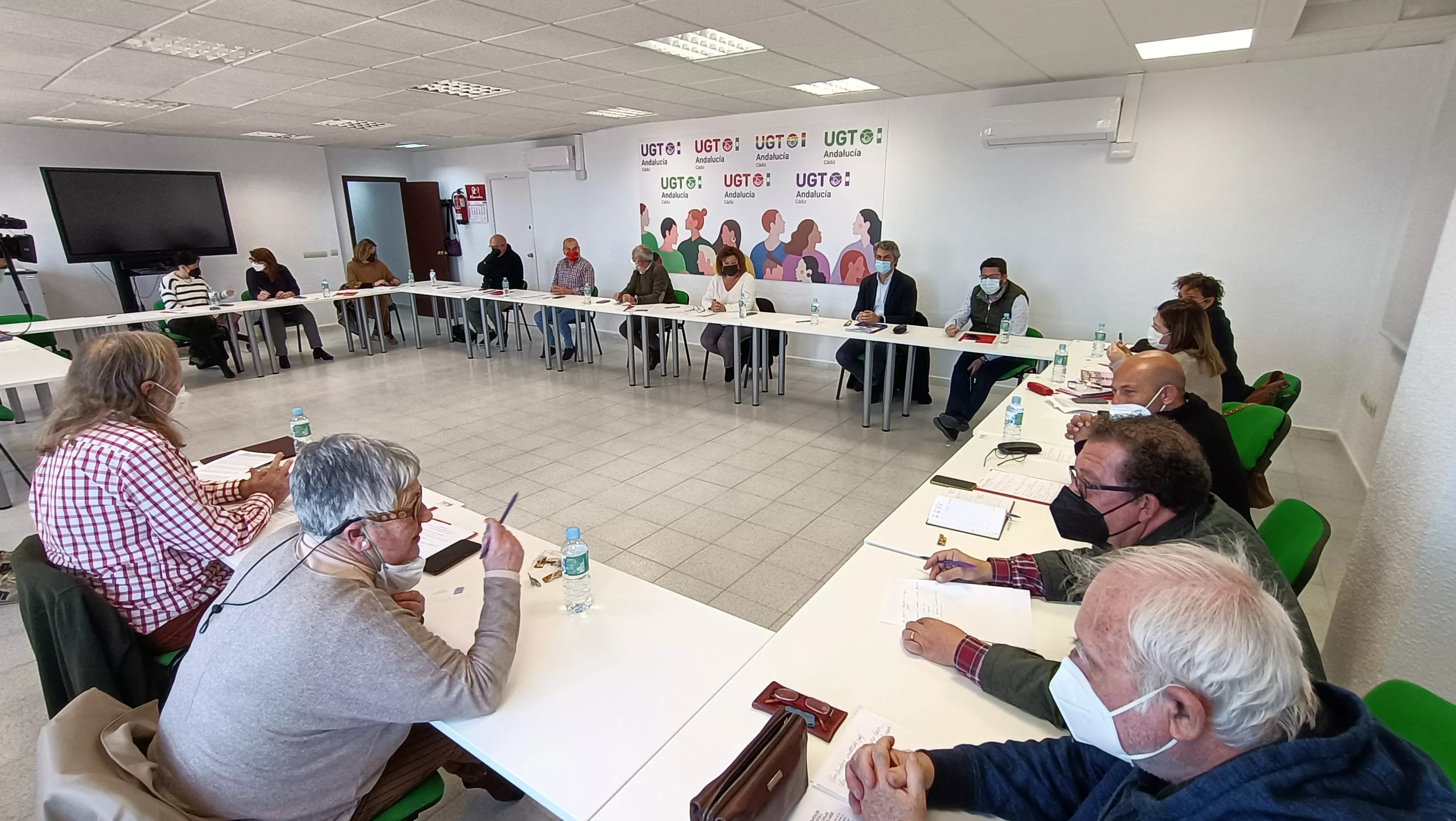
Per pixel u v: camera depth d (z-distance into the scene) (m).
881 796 0.88
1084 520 1.33
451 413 4.95
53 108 5.46
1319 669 1.00
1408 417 1.50
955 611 1.36
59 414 1.56
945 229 5.49
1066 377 3.42
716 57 3.99
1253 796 0.63
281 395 5.44
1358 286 4.09
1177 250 4.62
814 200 6.07
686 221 6.97
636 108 5.93
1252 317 4.46
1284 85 4.09
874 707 1.10
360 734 1.08
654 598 1.44
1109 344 4.23
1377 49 3.78
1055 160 4.91
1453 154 3.24
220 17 3.11
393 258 10.38
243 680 0.98
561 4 2.99
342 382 5.88
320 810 1.09
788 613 2.48
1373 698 1.03
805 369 6.36
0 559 2.50
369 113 6.02
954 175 5.34
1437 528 1.37
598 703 1.13
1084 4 2.98
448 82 4.73
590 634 1.31
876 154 5.65
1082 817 0.85
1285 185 4.20
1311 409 4.37
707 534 3.08
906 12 3.11
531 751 1.03
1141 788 0.78
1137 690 0.72
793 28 3.37
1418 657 1.44
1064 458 2.22
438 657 1.07
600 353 7.02
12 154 6.43
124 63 3.94
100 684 1.44
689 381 5.92
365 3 2.94
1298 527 1.52
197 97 5.08
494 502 3.42
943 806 0.91
